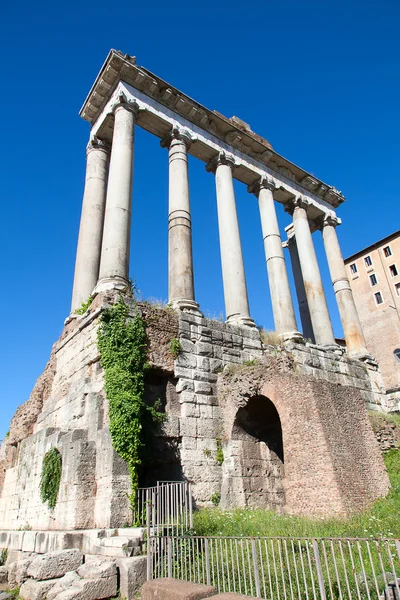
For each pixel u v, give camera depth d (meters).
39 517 14.92
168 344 17.22
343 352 27.47
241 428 16.91
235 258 23.59
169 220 21.95
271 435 17.75
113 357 15.02
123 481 12.55
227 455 16.25
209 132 26.78
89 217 22.73
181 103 25.22
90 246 22.08
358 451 14.54
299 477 13.97
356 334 29.22
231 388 17.23
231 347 19.58
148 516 10.12
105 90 24.36
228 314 22.25
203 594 7.77
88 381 15.59
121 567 9.69
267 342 22.52
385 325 55.28
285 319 24.84
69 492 13.13
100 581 9.33
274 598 7.85
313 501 13.34
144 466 14.51
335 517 12.41
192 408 16.59
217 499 15.50
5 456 21.56
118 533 11.10
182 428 15.88
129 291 17.75
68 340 18.55
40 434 16.45
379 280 57.44
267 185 29.11
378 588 7.33
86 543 11.37
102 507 12.37
